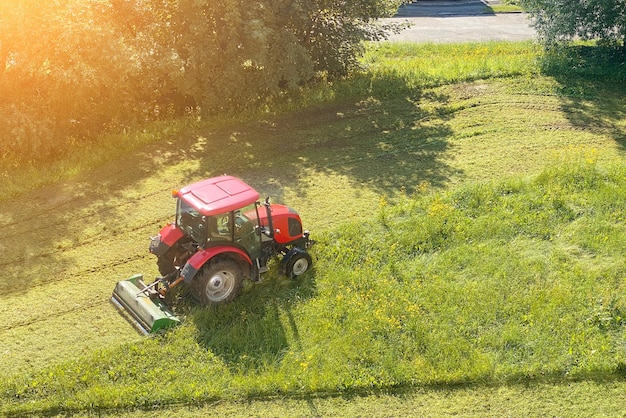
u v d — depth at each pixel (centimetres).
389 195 1705
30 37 1836
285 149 2012
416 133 2145
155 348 1119
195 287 1184
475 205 1622
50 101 1923
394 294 1268
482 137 2105
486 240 1477
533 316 1209
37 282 1317
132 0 2138
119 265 1384
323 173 1844
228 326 1180
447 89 2534
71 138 1972
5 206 1625
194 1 2084
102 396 1016
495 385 1071
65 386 1038
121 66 1933
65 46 1869
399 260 1402
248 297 1262
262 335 1160
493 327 1188
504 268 1355
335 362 1099
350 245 1448
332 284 1305
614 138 2102
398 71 2683
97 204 1645
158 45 2103
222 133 2117
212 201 1198
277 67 2239
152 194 1706
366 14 2583
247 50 2158
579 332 1172
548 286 1297
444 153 1984
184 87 2141
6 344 1132
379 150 2011
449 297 1260
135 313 1199
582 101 2427
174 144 2020
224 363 1097
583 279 1318
